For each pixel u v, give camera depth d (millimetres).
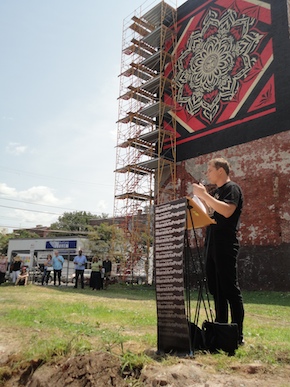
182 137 23781
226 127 20984
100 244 36594
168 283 3393
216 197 3846
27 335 4293
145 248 27203
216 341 3395
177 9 26516
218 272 3664
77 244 42219
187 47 24938
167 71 25953
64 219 68312
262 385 2592
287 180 17531
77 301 9680
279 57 18984
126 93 27406
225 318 3744
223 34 22453
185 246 3738
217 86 22094
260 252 17828
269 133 18672
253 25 20688
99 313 6734
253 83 20000
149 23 28234
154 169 26016
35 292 13070
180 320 3250
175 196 23125
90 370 2846
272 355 3291
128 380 2766
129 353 3039
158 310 3449
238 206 3691
